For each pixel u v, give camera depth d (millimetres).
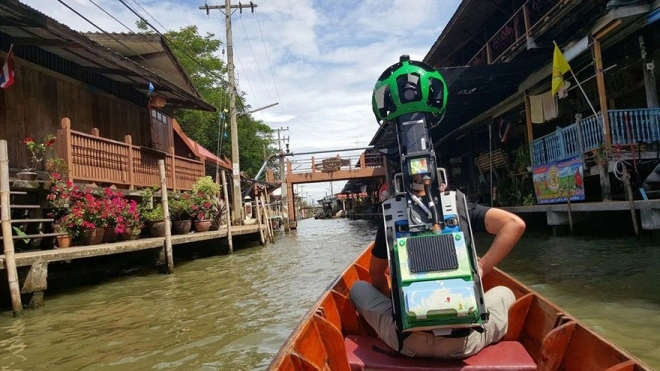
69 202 8297
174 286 7988
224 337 4891
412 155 2408
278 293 7207
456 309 2141
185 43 25406
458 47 17641
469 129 19047
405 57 2615
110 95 12398
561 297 5453
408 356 2652
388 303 2820
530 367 2473
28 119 9383
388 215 2525
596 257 7680
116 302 6703
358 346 2967
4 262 5883
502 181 15867
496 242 2463
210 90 26234
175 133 17906
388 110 2689
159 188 11922
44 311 6121
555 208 10969
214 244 13766
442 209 2418
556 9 9680
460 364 2545
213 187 14367
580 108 12867
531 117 13016
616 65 10117
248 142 31766
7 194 5844
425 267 2254
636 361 1920
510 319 3037
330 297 3398
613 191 10570
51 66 10141
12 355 4406
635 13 8336
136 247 8328
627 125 9258
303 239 20281
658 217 8078
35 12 7324
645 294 5285
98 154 9891
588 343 2268
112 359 4285
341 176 38250
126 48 12781
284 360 2105
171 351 4480
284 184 34438
